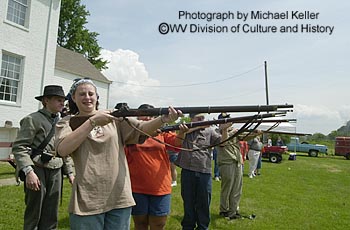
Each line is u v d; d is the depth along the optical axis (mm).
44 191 3703
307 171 16953
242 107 2598
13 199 6508
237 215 6449
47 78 16109
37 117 3691
